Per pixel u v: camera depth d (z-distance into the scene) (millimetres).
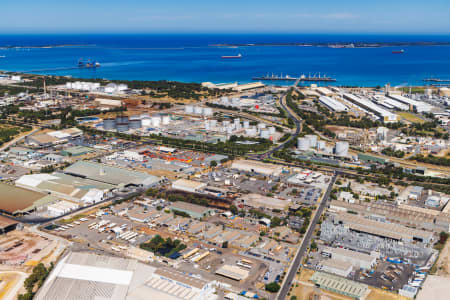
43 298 182250
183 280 189875
